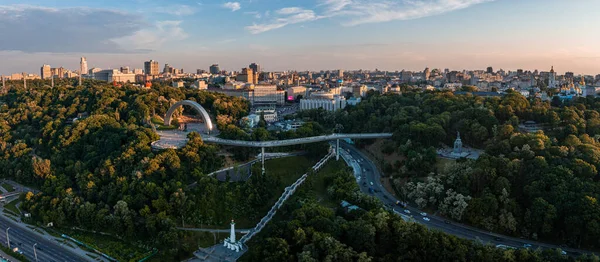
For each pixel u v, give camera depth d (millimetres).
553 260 189625
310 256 195125
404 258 199125
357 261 193750
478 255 193875
